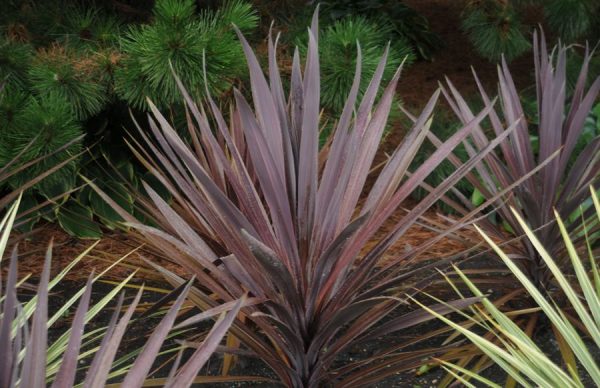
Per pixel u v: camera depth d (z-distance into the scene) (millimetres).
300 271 2045
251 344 2145
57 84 3484
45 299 1109
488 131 4492
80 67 3543
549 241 2875
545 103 2822
